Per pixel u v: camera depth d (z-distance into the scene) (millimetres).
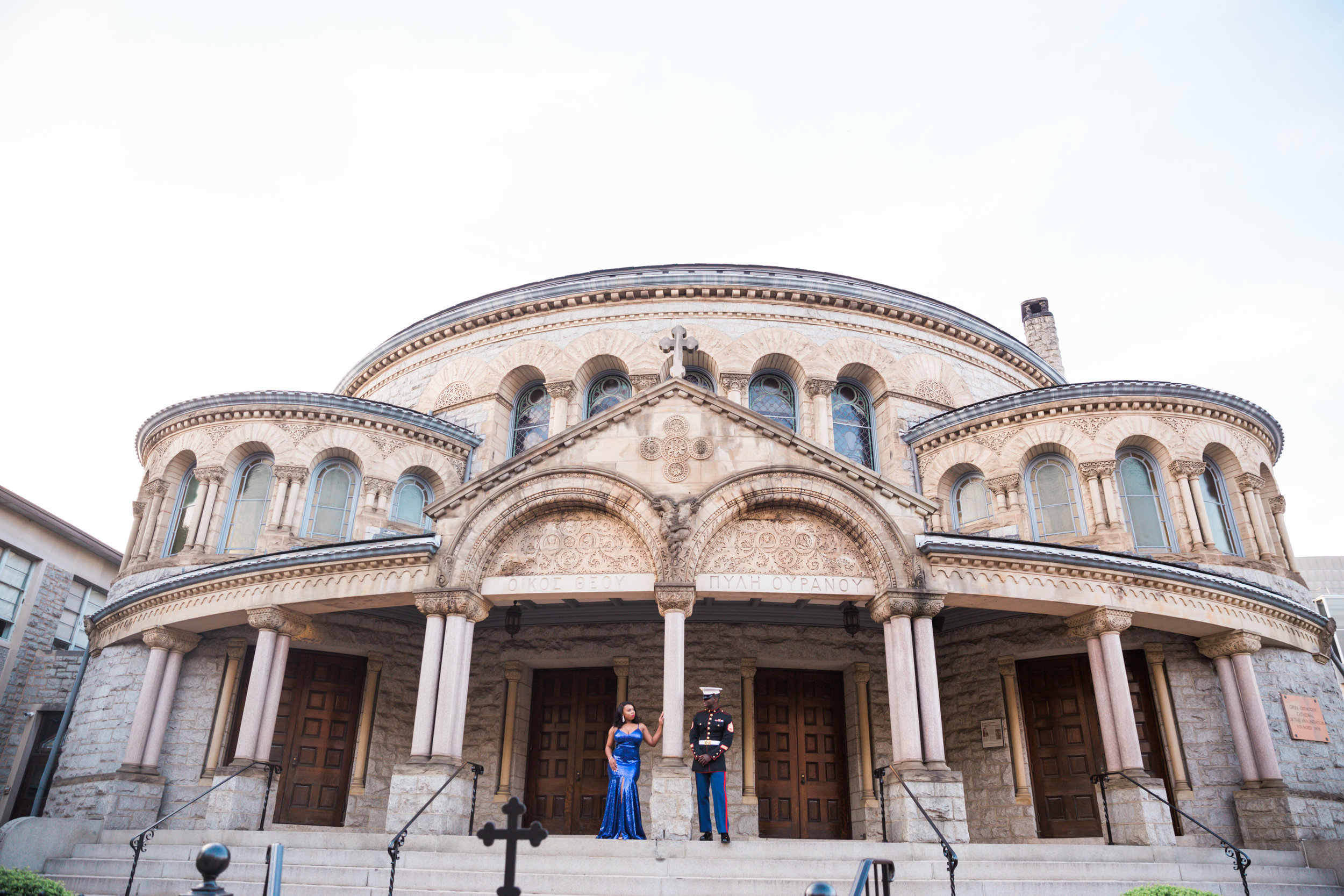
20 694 28906
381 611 20547
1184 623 17875
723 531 16344
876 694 19656
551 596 16062
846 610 16719
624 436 16812
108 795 18500
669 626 15211
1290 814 16922
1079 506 21672
